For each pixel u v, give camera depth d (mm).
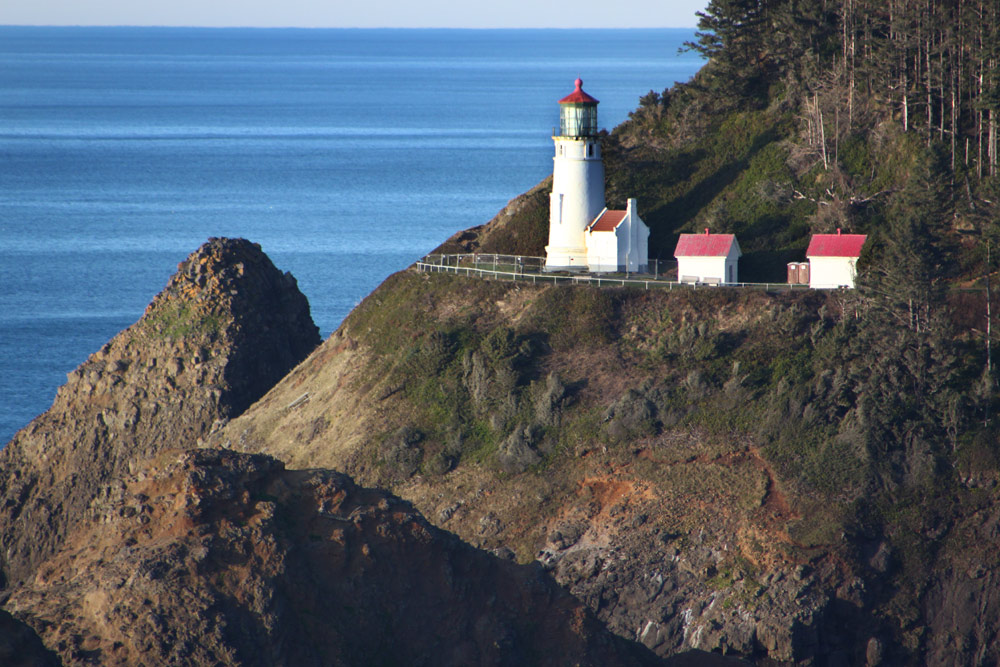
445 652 172000
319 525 170875
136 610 153625
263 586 159250
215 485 166500
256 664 154625
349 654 162375
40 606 158625
